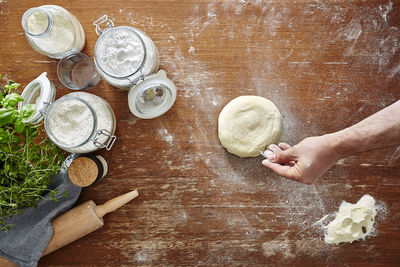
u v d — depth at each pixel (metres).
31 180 0.96
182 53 1.11
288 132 1.14
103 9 1.10
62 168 1.06
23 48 1.10
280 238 1.15
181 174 1.13
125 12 1.10
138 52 0.97
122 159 1.13
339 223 1.12
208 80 1.12
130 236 1.15
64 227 1.06
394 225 1.15
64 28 0.99
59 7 1.01
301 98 1.13
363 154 1.14
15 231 1.07
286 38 1.12
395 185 1.14
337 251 1.15
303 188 1.14
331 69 1.13
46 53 1.03
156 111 1.04
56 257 1.14
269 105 1.10
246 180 1.14
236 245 1.15
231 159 1.13
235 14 1.11
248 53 1.12
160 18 1.10
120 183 1.13
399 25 1.12
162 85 0.95
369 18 1.12
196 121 1.12
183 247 1.15
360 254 1.16
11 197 0.94
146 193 1.14
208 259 1.15
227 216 1.15
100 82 1.10
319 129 1.13
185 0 1.10
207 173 1.14
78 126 0.97
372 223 1.15
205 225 1.15
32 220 1.07
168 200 1.14
